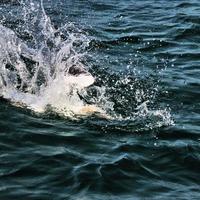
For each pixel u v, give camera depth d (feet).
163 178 36.83
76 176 36.09
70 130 42.29
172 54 61.77
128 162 38.19
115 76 53.31
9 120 42.91
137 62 58.54
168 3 84.89
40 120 43.42
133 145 40.63
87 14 76.28
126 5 82.33
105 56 59.62
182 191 35.35
